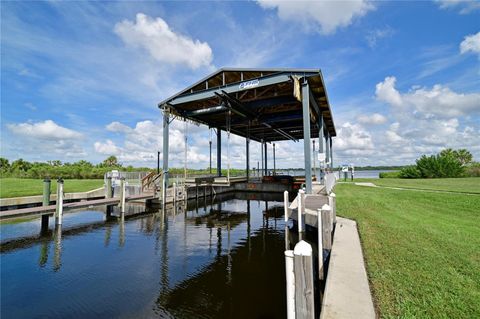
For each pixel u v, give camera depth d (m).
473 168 32.94
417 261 4.29
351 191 15.52
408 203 10.70
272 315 4.37
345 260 4.43
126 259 7.31
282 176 26.84
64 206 11.46
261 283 5.67
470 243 5.21
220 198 22.72
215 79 15.77
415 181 24.98
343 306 2.96
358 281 3.62
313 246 8.01
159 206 17.55
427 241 5.38
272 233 10.59
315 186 17.58
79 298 5.06
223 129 27.11
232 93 16.05
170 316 4.40
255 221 13.20
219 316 4.36
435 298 3.10
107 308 4.69
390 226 6.71
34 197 13.95
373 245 5.19
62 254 7.76
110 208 14.36
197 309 4.60
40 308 4.71
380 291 3.31
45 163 44.69
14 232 10.43
